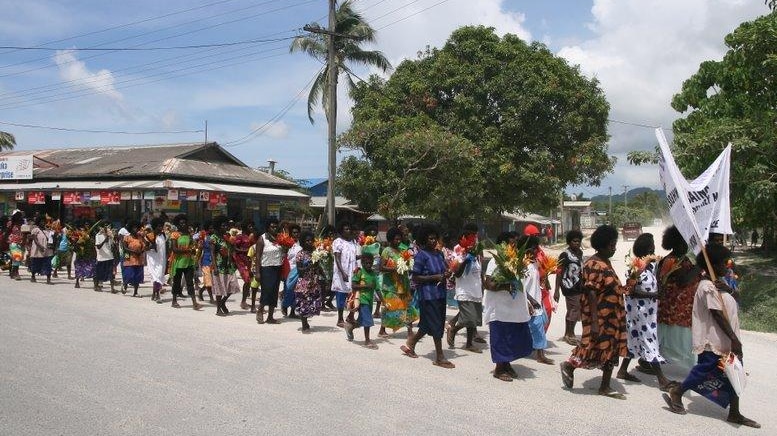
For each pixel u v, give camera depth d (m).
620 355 6.48
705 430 5.54
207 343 8.41
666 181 6.97
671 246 7.01
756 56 13.99
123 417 5.32
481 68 24.69
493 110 24.95
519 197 25.86
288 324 10.32
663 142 7.00
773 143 13.77
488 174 24.16
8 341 8.05
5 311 10.33
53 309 10.76
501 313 6.99
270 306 10.30
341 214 39.09
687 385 5.94
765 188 13.39
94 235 14.64
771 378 7.82
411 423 5.41
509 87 24.36
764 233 26.94
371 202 24.14
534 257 7.92
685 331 6.81
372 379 6.86
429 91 25.08
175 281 11.77
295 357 7.78
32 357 7.27
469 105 24.19
